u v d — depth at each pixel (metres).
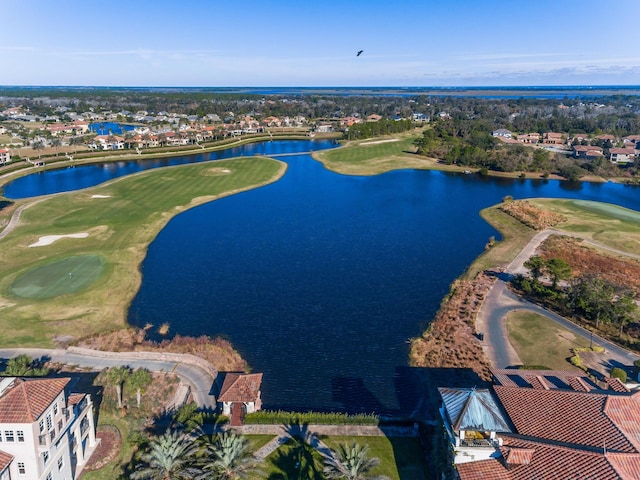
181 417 51.56
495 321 76.56
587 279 80.31
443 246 111.31
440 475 43.72
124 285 87.38
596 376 62.44
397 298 84.31
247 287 87.50
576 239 114.44
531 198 156.75
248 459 42.97
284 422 53.06
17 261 97.44
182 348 67.12
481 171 196.00
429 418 54.75
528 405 44.91
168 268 95.50
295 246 109.44
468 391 42.84
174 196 150.00
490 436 39.91
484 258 103.31
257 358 66.12
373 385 61.16
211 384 59.97
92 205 137.25
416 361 66.19
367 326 74.75
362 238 116.06
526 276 92.00
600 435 39.22
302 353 67.44
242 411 54.75
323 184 175.88
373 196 159.12
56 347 67.88
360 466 41.97
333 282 90.25
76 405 47.03
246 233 117.81
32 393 41.53
